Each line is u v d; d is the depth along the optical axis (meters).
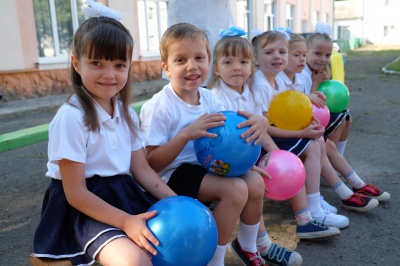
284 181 2.21
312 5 18.89
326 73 3.50
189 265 1.48
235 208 1.83
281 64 2.85
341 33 39.12
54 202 1.67
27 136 3.06
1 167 4.14
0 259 2.33
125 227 1.54
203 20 3.93
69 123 1.62
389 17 36.72
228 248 2.34
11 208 3.07
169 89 2.12
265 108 2.79
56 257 1.59
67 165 1.60
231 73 2.49
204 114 1.97
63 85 8.59
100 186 1.71
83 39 1.65
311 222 2.39
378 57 20.06
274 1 15.30
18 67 7.70
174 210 1.51
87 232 1.58
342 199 2.82
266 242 2.16
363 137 4.79
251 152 1.86
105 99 1.79
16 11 7.59
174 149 1.93
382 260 2.19
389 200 2.96
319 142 2.73
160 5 11.21
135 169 1.92
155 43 11.23
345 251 2.30
